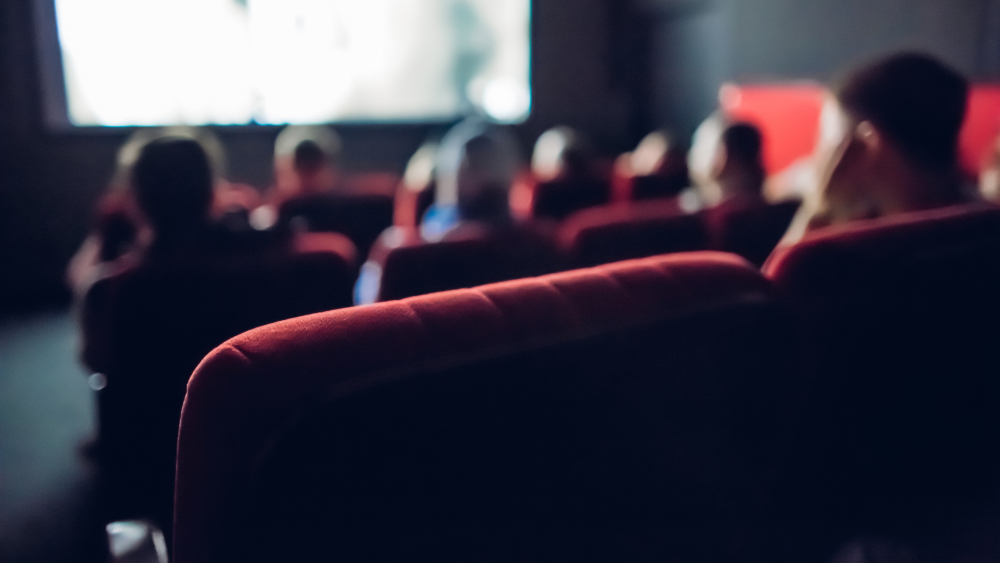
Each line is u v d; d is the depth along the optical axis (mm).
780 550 801
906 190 1227
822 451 851
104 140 4637
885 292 762
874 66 1227
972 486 1164
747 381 626
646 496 603
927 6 3719
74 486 2006
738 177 2322
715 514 669
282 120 5113
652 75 6031
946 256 793
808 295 732
